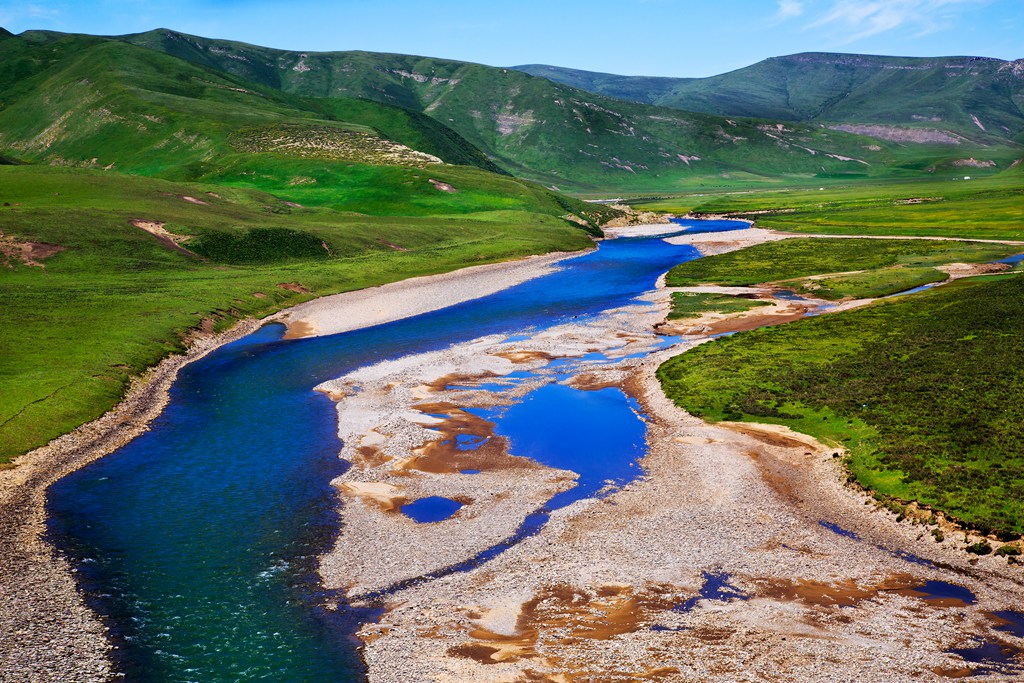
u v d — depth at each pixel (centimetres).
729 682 2753
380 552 3772
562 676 2811
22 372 6172
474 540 3888
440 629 3139
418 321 9038
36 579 3491
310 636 3089
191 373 6956
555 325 8706
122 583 3475
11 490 4425
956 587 3447
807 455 4950
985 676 2775
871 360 6612
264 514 4178
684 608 3284
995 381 5725
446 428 5500
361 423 5619
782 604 3309
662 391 6266
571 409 5916
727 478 4612
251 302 9419
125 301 8556
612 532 3956
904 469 4531
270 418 5759
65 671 2836
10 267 9431
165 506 4269
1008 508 3962
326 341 8112
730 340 7681
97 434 5362
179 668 2866
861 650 2956
